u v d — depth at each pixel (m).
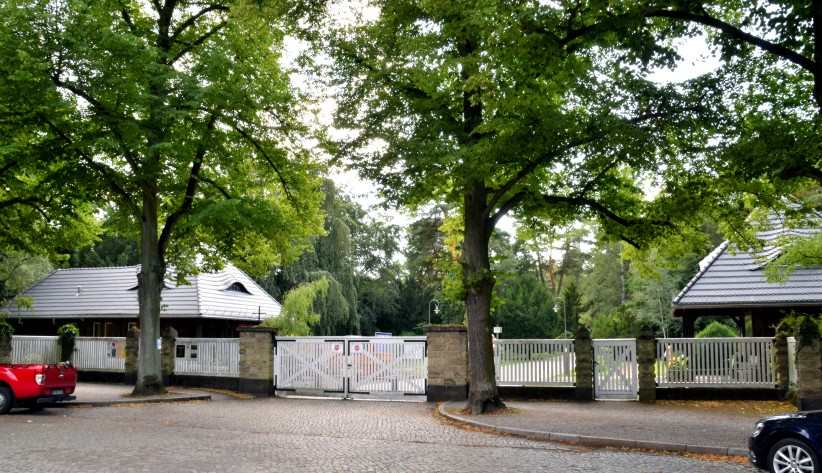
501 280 18.36
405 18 15.91
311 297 34.22
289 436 13.53
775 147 11.62
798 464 9.05
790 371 19.41
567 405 19.03
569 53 13.15
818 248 17.09
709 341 20.11
